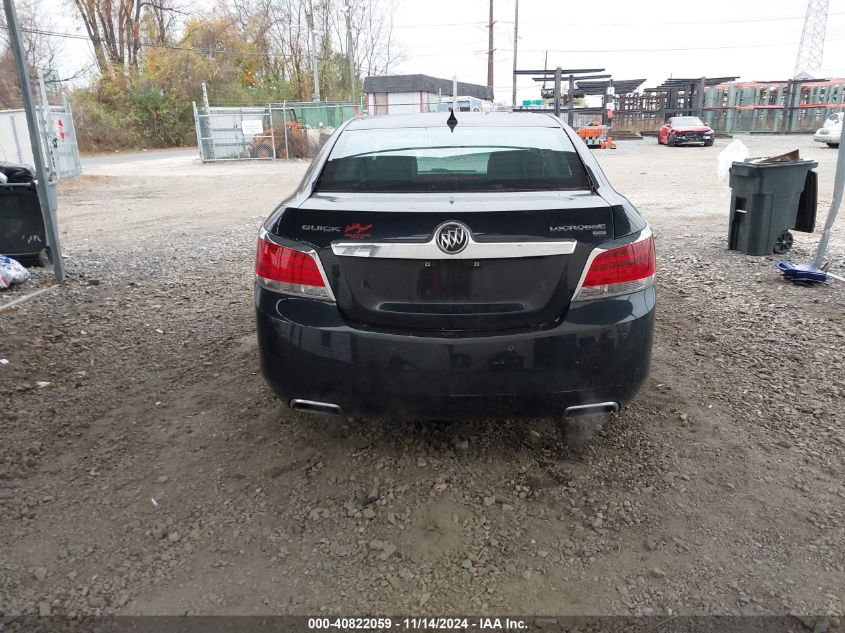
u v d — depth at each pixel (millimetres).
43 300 6020
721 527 2766
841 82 45188
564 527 2781
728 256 7488
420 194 3072
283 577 2514
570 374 2752
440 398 2758
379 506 2912
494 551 2648
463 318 2740
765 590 2426
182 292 6336
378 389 2777
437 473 3143
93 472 3188
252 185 18750
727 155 7895
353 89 44938
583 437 3459
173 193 16859
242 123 28906
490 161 3375
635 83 44719
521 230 2689
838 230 9180
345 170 3367
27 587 2451
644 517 2834
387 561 2596
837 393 3916
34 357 4602
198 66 46812
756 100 46250
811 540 2678
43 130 19078
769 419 3633
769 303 5691
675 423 3598
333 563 2586
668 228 9680
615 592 2434
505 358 2711
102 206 14203
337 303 2791
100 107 43469
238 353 4660
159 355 4660
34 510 2893
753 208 7312
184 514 2873
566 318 2748
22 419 3697
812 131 44781
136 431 3574
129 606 2371
